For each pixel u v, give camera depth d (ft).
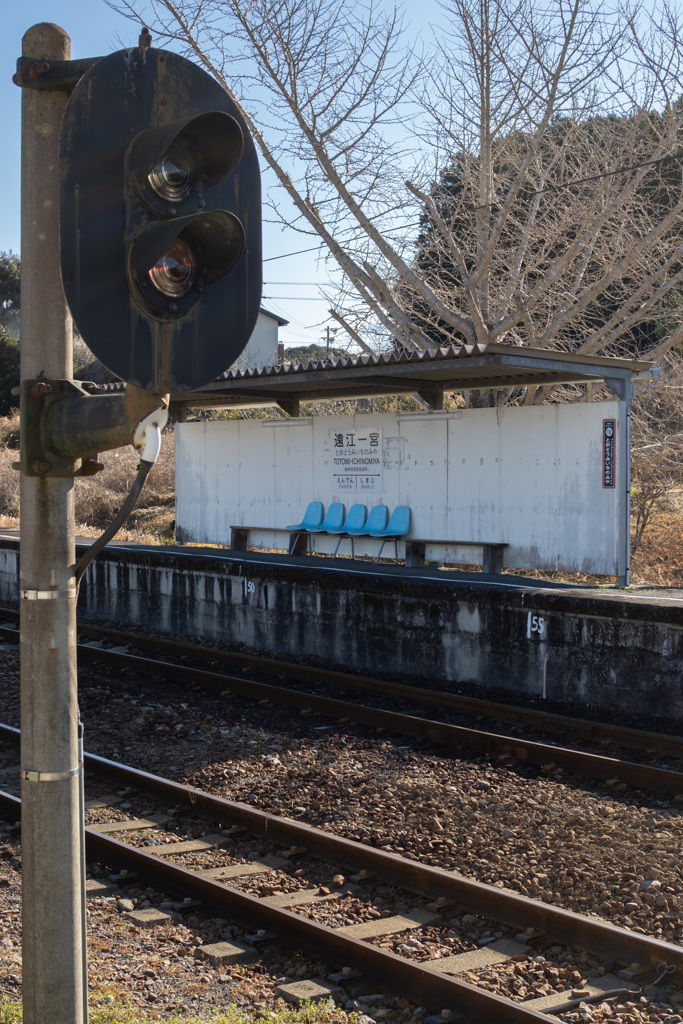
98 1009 12.67
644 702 31.30
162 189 7.65
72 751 8.63
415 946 16.19
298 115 63.21
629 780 24.50
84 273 7.32
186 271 7.82
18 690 36.06
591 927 15.69
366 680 35.42
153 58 7.88
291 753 27.78
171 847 20.98
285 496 57.00
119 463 107.76
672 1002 14.11
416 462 50.26
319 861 20.18
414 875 18.45
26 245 8.28
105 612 52.24
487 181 65.31
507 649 35.14
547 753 26.11
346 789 24.52
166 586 48.52
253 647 44.32
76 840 8.71
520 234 71.67
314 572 41.32
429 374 45.55
